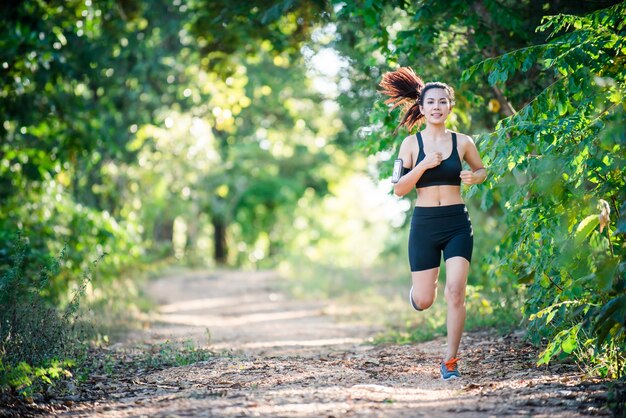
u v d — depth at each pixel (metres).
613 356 6.24
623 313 5.44
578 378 6.26
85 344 8.46
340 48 12.69
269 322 14.40
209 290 22.69
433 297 6.78
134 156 22.92
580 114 6.50
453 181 6.67
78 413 5.70
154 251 27.73
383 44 9.85
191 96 20.77
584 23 7.04
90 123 15.82
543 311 6.46
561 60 6.57
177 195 30.41
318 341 10.68
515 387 5.99
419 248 6.67
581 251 6.18
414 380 6.56
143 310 15.73
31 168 13.45
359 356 8.34
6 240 11.71
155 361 8.04
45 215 13.39
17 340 6.85
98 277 14.76
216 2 13.34
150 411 5.52
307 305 18.00
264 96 25.41
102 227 14.18
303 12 12.23
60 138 14.98
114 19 16.72
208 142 28.02
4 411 5.65
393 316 13.54
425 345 9.04
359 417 5.14
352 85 12.77
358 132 12.00
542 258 6.93
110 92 19.00
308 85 21.34
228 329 12.66
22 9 12.94
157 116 21.75
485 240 14.11
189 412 5.40
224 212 37.28
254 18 12.34
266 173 41.09
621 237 6.26
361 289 20.52
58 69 13.60
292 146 38.25
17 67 13.23
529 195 7.04
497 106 9.92
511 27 8.91
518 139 6.66
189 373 7.26
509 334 8.93
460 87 9.58
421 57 10.11
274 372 7.10
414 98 7.30
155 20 17.95
